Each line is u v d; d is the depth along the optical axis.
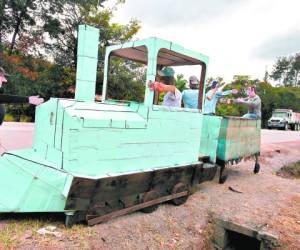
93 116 3.36
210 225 4.30
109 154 3.50
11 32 16.47
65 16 16.91
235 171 7.55
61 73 17.14
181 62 5.02
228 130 5.76
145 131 3.88
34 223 3.28
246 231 4.14
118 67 16.19
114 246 3.15
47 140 3.56
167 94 4.79
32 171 3.38
